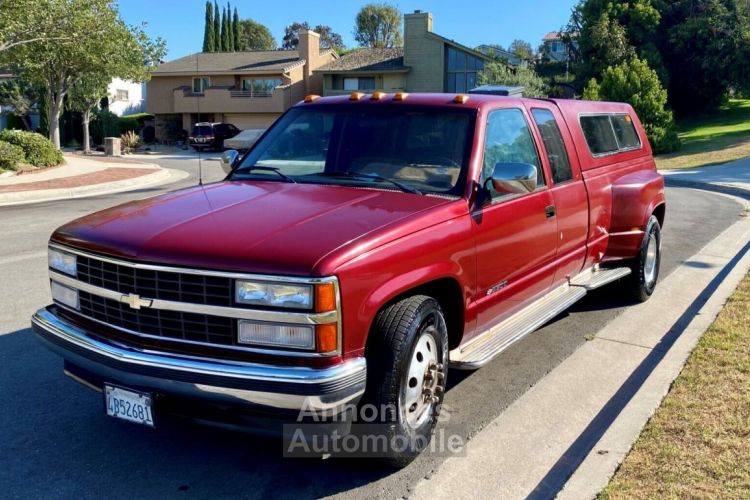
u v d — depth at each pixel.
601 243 6.46
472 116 4.55
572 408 4.65
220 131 43.94
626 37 46.50
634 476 3.46
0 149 22.69
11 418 4.39
